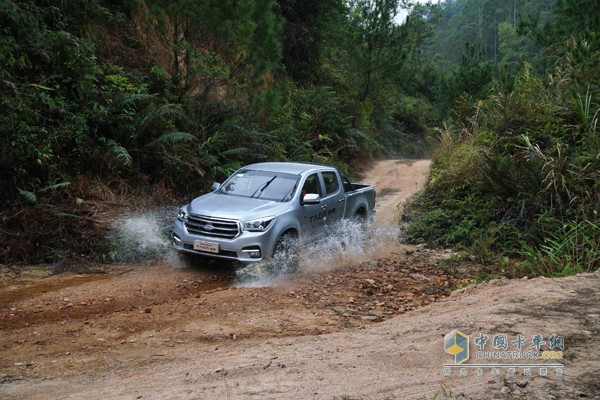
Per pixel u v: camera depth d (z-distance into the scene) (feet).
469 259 31.14
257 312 20.44
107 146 34.71
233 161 44.32
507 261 30.07
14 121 29.17
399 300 23.04
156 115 37.04
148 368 14.57
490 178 38.37
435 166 53.01
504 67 54.85
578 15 55.26
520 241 31.01
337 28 91.35
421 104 152.05
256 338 17.52
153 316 19.66
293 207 27.50
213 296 22.43
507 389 10.86
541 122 42.60
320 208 29.78
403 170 74.95
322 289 24.22
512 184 36.76
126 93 37.29
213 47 45.21
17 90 30.76
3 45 31.71
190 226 26.55
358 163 76.33
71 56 35.01
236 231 25.35
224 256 25.39
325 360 14.05
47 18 38.19
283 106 66.44
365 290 24.22
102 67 40.09
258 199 28.22
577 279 19.89
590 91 42.60
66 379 13.88
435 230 36.47
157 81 43.73
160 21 42.16
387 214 44.21
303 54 84.23
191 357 15.42
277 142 55.21
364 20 89.61
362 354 14.33
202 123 45.01
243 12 44.14
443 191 43.60
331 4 86.48
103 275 25.48
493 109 50.03
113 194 33.01
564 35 55.42
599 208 31.86
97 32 43.50
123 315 19.75
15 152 28.63
